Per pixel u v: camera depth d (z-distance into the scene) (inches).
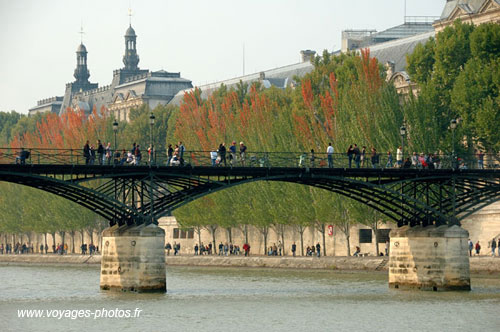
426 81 6801.2
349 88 6358.3
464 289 4421.8
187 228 7613.2
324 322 3622.0
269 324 3572.8
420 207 4815.5
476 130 5974.4
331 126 6378.0
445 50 6427.2
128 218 4266.7
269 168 4200.3
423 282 4451.3
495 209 5526.6
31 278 6166.3
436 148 5915.4
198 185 4291.3
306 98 6688.0
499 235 5497.1
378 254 6058.1
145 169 4077.3
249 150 6776.6
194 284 5216.5
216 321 3627.0
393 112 5930.1
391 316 3745.1
